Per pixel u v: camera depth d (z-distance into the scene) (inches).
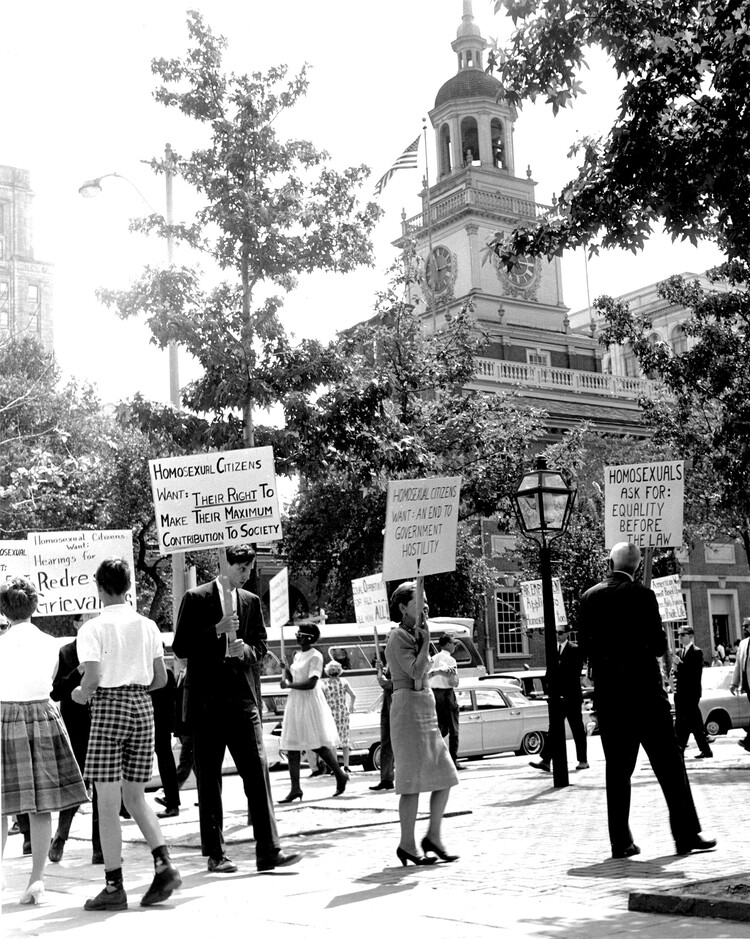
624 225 418.6
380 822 450.0
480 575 1363.2
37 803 291.3
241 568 314.2
